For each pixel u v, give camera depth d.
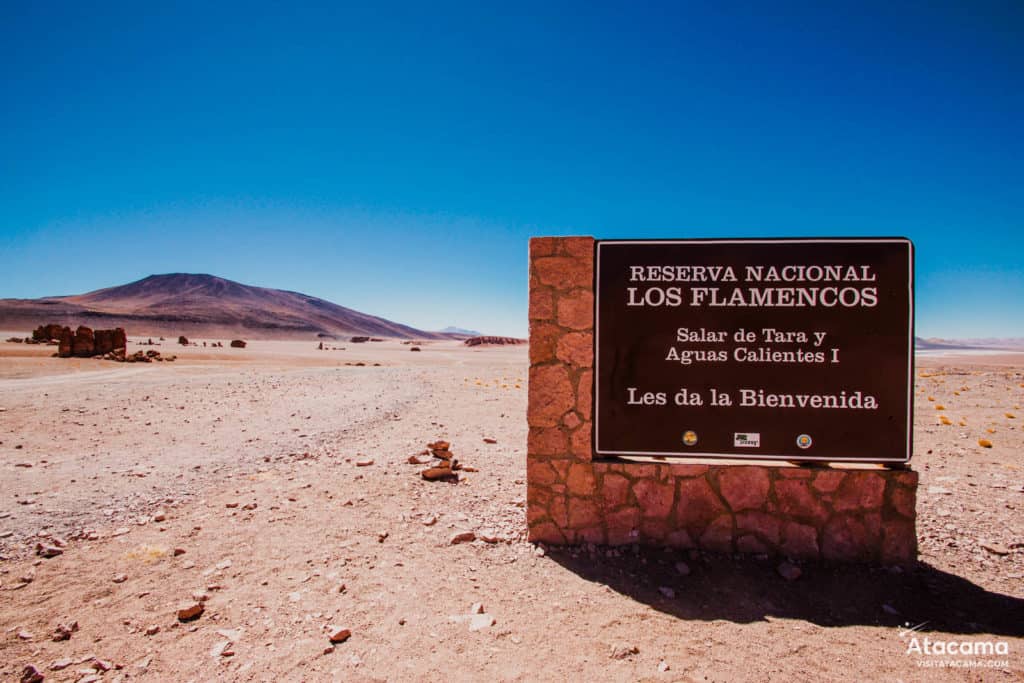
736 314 4.86
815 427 4.73
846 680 3.17
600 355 5.00
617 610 3.91
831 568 4.54
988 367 29.14
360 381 21.34
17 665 3.04
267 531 4.93
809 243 4.78
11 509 5.30
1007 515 5.51
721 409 4.86
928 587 4.25
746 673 3.21
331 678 3.01
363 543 4.77
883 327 4.69
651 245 4.97
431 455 7.66
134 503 5.53
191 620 3.54
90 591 3.84
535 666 3.21
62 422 10.25
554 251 5.07
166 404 13.10
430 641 3.41
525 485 6.65
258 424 10.57
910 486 4.56
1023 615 3.87
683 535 4.86
